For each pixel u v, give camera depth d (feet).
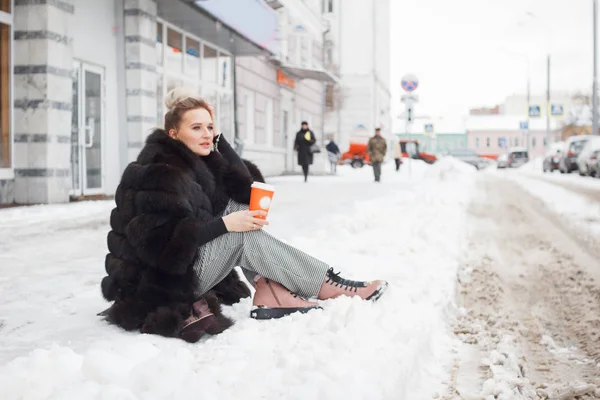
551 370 10.56
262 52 63.98
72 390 7.44
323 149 96.02
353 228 25.03
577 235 27.45
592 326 13.25
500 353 11.03
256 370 8.37
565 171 103.91
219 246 10.54
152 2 43.50
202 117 10.78
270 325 10.56
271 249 10.90
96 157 40.42
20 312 12.24
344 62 169.58
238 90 69.67
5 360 9.23
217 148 11.71
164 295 10.17
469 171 104.68
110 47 41.60
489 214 36.14
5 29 33.63
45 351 8.55
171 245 9.82
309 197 41.83
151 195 9.80
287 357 8.65
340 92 167.12
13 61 33.76
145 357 8.91
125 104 42.63
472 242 24.40
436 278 16.08
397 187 55.62
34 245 20.61
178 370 7.95
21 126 33.78
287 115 92.12
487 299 15.33
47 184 33.78
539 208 40.11
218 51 60.59
